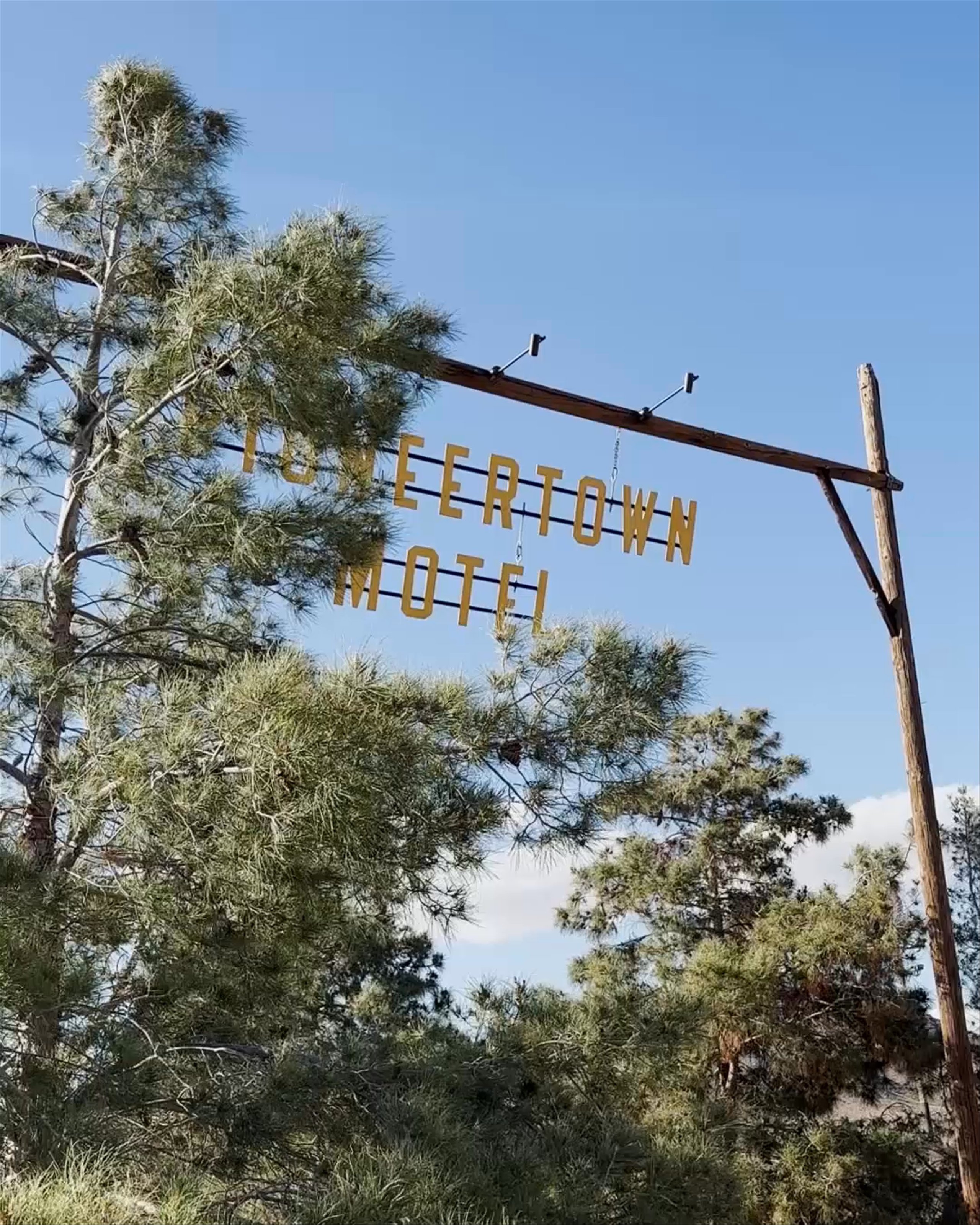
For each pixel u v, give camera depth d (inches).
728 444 486.3
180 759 257.3
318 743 245.8
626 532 435.8
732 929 757.9
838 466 517.0
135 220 362.9
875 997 670.5
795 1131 645.3
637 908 770.2
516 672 318.7
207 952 293.4
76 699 303.9
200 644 343.3
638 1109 446.3
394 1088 309.3
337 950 354.3
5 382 350.6
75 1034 282.8
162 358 308.7
